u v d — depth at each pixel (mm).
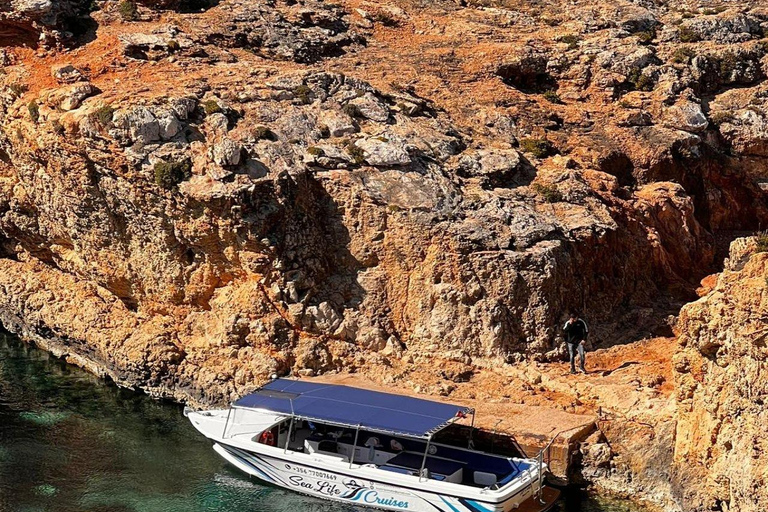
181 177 49281
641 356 49438
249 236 48719
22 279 57281
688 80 65375
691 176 62281
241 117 53812
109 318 53219
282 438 43656
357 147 53219
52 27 59500
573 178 55250
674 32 69875
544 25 73812
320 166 52188
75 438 45469
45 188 54125
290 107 55000
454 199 51500
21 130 53938
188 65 58625
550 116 62000
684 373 39344
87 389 50531
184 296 51406
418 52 66875
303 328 49469
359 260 51375
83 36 60594
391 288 50875
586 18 72938
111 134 49875
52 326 54406
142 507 40000
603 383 45844
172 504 40375
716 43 69375
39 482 41594
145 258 51812
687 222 58719
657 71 65688
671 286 55469
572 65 66250
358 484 40344
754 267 35688
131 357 50188
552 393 46250
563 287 50406
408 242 50375
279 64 60906
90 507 39875
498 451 42531
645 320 52312
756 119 64188
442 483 39156
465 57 66438
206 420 44000
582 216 52875
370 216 51125
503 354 49031
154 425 47000
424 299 50125
